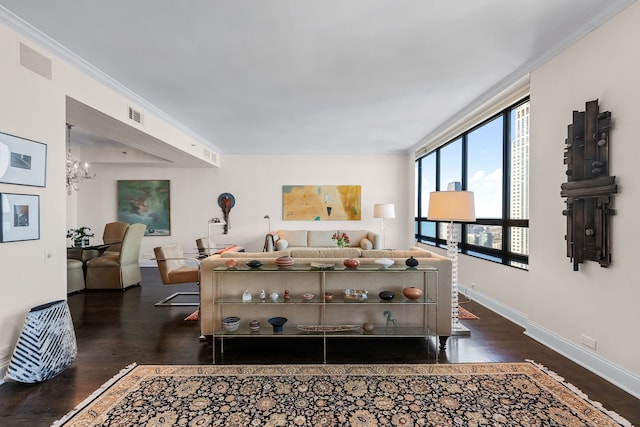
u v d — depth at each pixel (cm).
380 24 221
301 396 199
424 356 255
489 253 403
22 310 221
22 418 178
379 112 416
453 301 305
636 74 194
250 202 680
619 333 206
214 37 236
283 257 276
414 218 643
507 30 231
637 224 194
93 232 663
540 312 280
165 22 216
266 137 553
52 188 242
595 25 219
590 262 228
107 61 271
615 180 206
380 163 684
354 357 254
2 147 206
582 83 233
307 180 683
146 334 303
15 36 214
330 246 644
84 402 192
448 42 246
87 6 198
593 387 207
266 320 279
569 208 238
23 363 209
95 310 378
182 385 212
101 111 298
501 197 374
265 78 309
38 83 230
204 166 659
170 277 398
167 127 435
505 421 175
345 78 310
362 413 182
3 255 209
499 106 356
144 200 670
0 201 206
